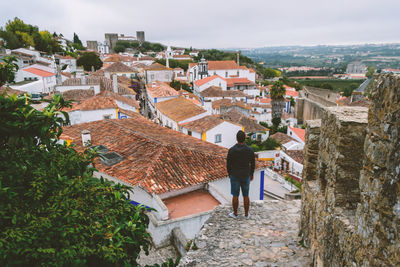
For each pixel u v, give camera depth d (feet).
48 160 18.02
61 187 16.05
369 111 11.28
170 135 62.54
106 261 15.57
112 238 15.19
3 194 13.87
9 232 12.98
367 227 11.17
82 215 14.89
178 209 37.99
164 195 40.37
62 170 17.72
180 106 127.65
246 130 130.21
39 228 13.46
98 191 17.54
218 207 24.64
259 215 23.21
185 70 383.24
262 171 51.72
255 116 203.51
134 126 63.57
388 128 9.81
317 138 19.85
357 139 14.46
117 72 225.76
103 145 52.24
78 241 14.44
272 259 17.93
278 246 19.25
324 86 370.12
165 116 126.11
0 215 13.46
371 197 10.91
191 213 37.01
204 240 20.03
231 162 21.68
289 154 108.06
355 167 14.65
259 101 237.04
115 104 92.32
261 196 52.95
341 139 14.57
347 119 14.62
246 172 21.59
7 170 15.11
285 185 87.10
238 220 22.50
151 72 260.42
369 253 10.91
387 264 9.74
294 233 20.74
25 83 149.48
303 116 230.68
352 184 14.78
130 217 17.63
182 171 43.47
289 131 145.59
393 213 9.48
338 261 13.80
